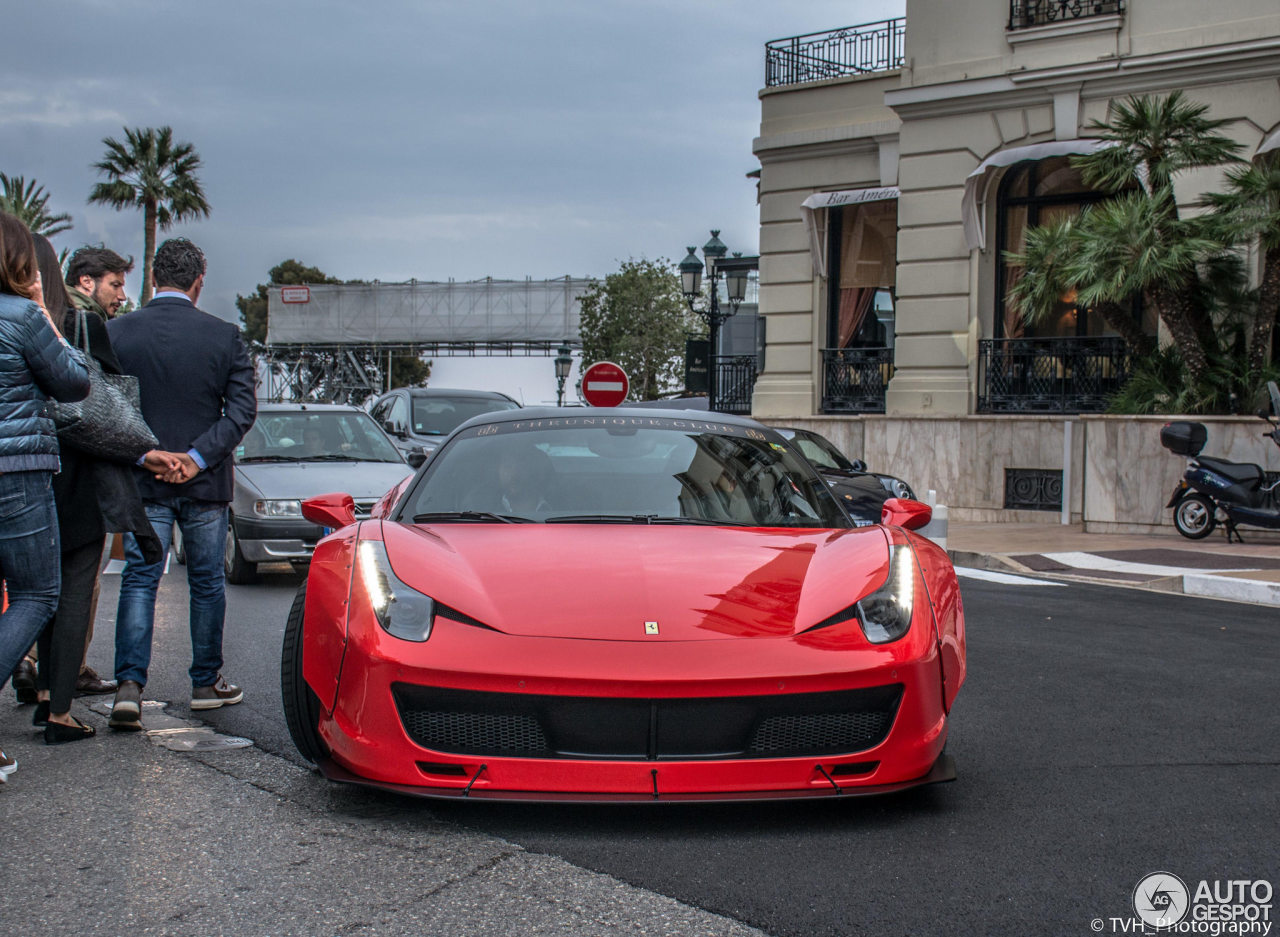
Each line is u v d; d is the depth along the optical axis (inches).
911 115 657.0
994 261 652.7
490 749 127.7
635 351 1904.5
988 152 635.5
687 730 125.6
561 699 124.7
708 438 187.8
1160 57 577.9
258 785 146.6
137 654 175.0
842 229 741.9
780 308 757.9
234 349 189.5
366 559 143.5
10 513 146.3
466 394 631.2
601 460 178.5
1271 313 522.6
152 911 107.2
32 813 135.5
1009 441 604.1
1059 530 555.8
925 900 110.8
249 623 276.2
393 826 130.9
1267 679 224.4
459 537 153.6
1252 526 506.3
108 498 165.5
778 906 108.9
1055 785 150.7
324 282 3385.8
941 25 645.3
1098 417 547.5
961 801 143.2
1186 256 501.0
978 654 249.6
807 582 141.3
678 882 114.6
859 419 676.1
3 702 194.4
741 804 140.3
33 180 1625.2
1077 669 232.8
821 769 128.8
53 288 163.6
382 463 382.9
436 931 102.8
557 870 117.6
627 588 136.4
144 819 133.3
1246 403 519.2
